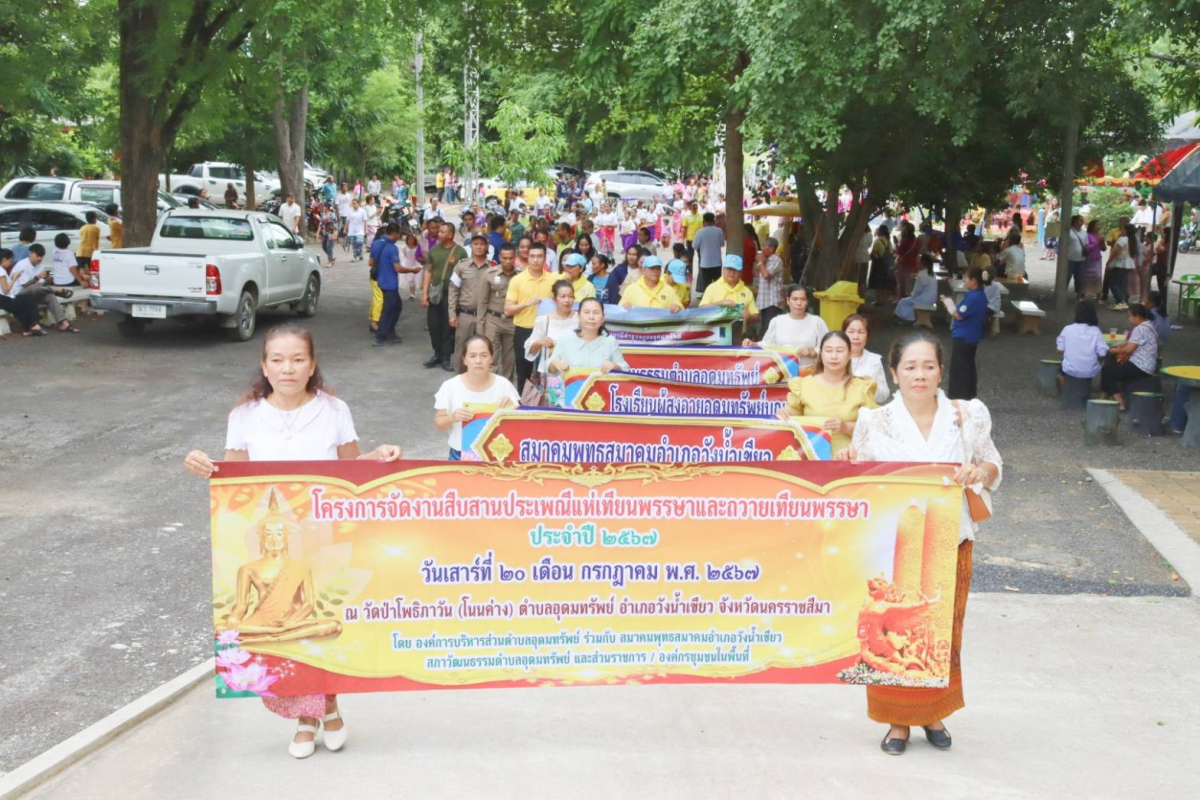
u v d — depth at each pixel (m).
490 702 6.06
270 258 20.80
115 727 5.61
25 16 21.00
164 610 7.73
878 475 5.23
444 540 5.20
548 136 39.03
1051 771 5.20
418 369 17.44
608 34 17.78
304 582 5.12
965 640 7.02
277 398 5.27
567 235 22.62
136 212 22.42
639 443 7.29
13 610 7.66
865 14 13.09
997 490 10.99
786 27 13.14
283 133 38.47
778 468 5.24
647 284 13.69
